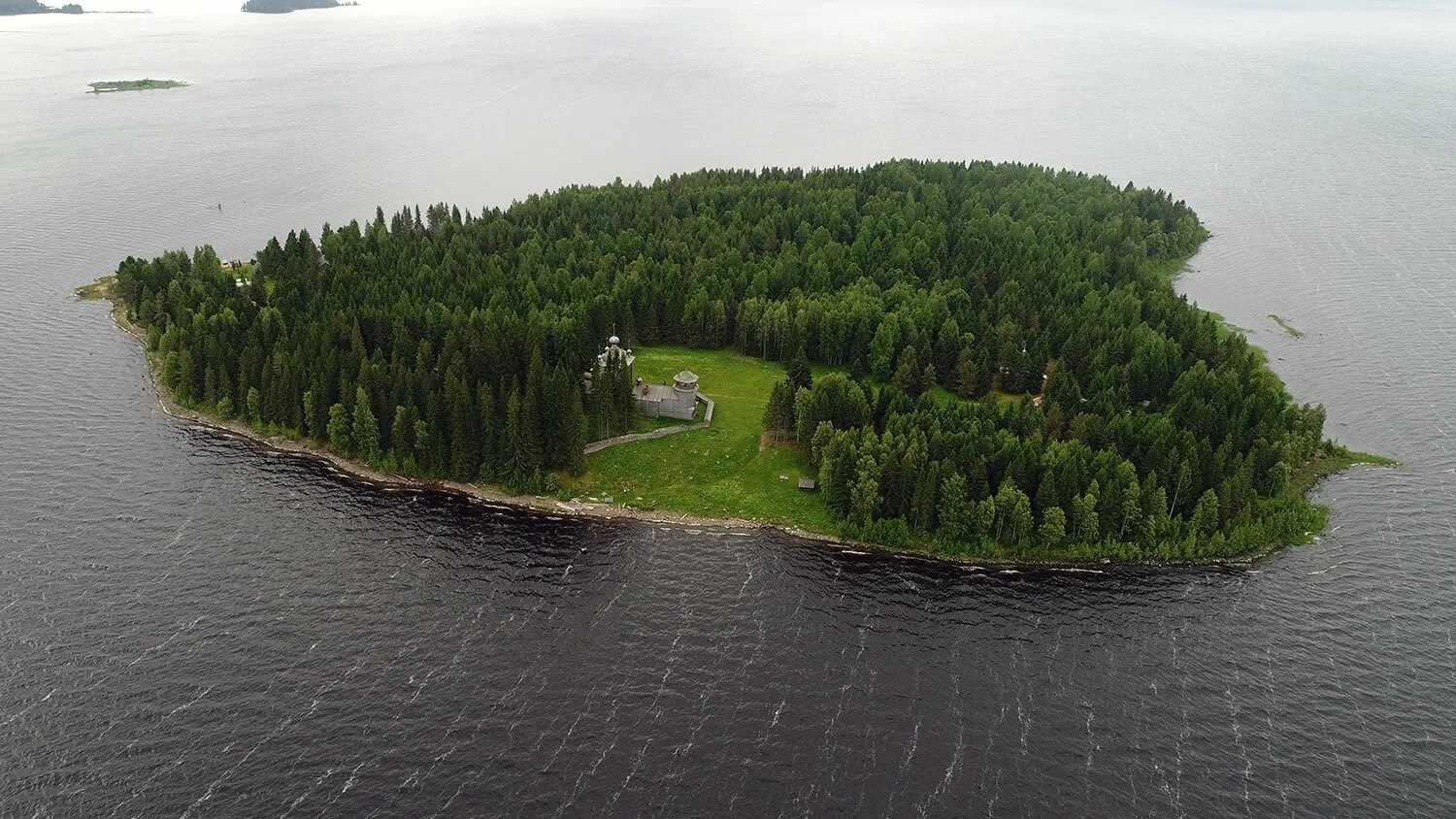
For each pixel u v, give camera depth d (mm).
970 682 127438
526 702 122500
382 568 147875
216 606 137625
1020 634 136250
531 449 167500
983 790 111625
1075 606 141750
